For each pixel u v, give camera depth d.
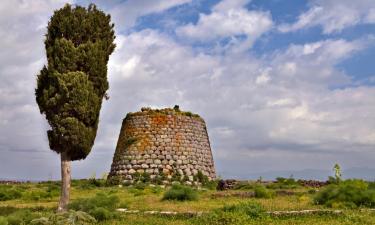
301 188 38.41
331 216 18.42
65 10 24.92
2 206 27.12
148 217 20.00
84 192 37.44
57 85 24.02
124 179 42.88
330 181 41.44
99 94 25.09
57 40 24.28
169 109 45.44
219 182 42.88
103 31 25.53
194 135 45.50
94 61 24.61
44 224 17.97
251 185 41.06
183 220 18.98
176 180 42.16
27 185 50.59
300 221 17.36
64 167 24.11
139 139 44.03
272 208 21.22
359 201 21.78
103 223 18.55
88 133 24.22
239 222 17.58
